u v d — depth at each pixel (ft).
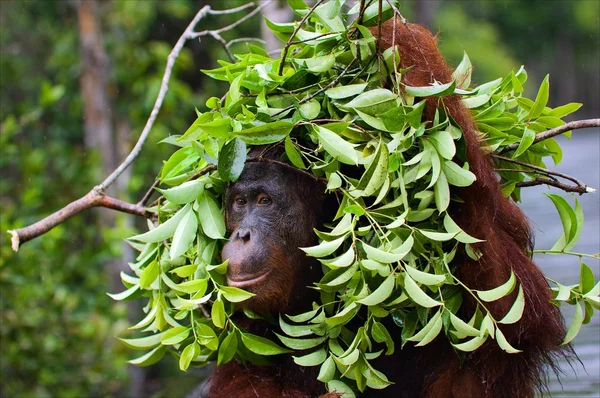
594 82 227.61
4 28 77.51
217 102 20.15
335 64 20.61
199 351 20.30
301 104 19.58
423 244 19.61
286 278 20.01
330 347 20.29
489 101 22.43
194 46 77.36
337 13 19.88
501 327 20.01
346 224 18.79
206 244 20.30
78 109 62.85
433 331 18.62
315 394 23.18
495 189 20.68
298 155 19.16
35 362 42.32
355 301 18.43
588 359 35.29
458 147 19.61
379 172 18.52
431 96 19.88
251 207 20.26
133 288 21.86
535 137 20.81
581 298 20.92
